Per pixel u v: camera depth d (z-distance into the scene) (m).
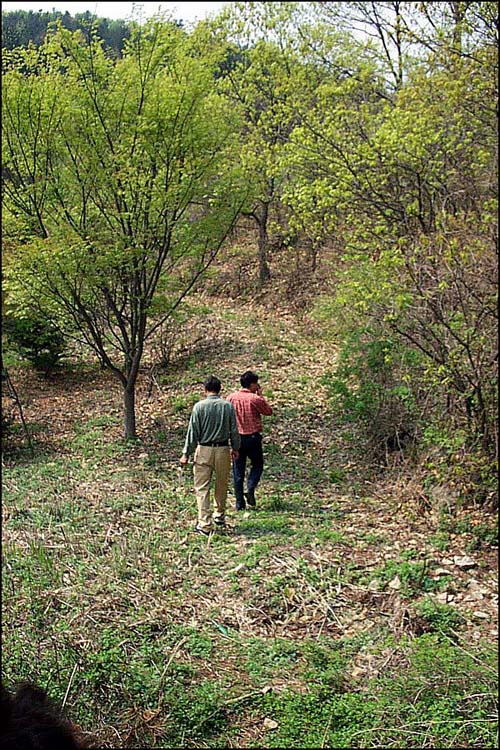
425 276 8.95
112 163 11.57
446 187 10.44
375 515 9.56
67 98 11.49
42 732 0.96
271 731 5.13
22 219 11.99
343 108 11.16
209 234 12.84
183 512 9.82
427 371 9.09
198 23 12.52
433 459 9.77
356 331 11.65
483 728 4.98
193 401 15.32
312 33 14.87
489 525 8.55
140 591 7.18
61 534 8.90
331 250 18.80
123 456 12.58
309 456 12.12
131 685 5.41
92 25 11.91
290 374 16.36
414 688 5.48
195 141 11.83
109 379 17.84
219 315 21.67
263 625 6.74
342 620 6.82
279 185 19.20
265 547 8.30
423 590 7.36
